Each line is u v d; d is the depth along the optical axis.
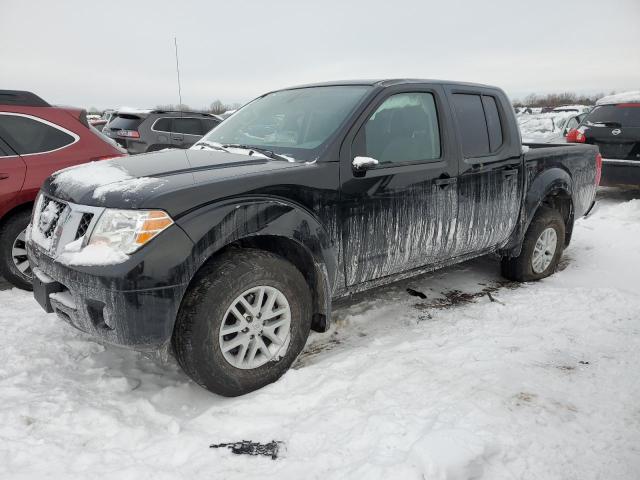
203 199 2.54
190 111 10.55
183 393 2.81
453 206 3.69
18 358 3.09
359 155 3.15
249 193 2.69
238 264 2.63
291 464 2.15
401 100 3.51
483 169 3.89
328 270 3.01
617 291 4.09
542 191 4.41
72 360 3.16
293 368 3.02
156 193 2.47
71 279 2.49
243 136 3.65
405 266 3.55
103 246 2.44
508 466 2.08
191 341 2.53
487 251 4.23
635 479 2.03
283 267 2.79
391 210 3.31
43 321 3.69
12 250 4.25
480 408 2.43
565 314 3.71
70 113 4.70
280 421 2.48
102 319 2.51
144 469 2.12
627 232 6.30
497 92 4.23
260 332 2.77
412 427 2.29
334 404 2.57
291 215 2.79
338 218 3.05
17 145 4.35
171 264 2.41
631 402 2.54
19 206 4.32
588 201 5.21
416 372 2.83
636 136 7.68
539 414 2.41
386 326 3.63
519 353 3.06
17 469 2.12
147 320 2.40
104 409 2.59
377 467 2.03
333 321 3.69
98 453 2.23
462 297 4.20
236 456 2.24
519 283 4.58
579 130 8.35
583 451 2.18
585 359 2.99
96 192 2.63
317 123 3.29
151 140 10.09
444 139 3.65
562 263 5.28
